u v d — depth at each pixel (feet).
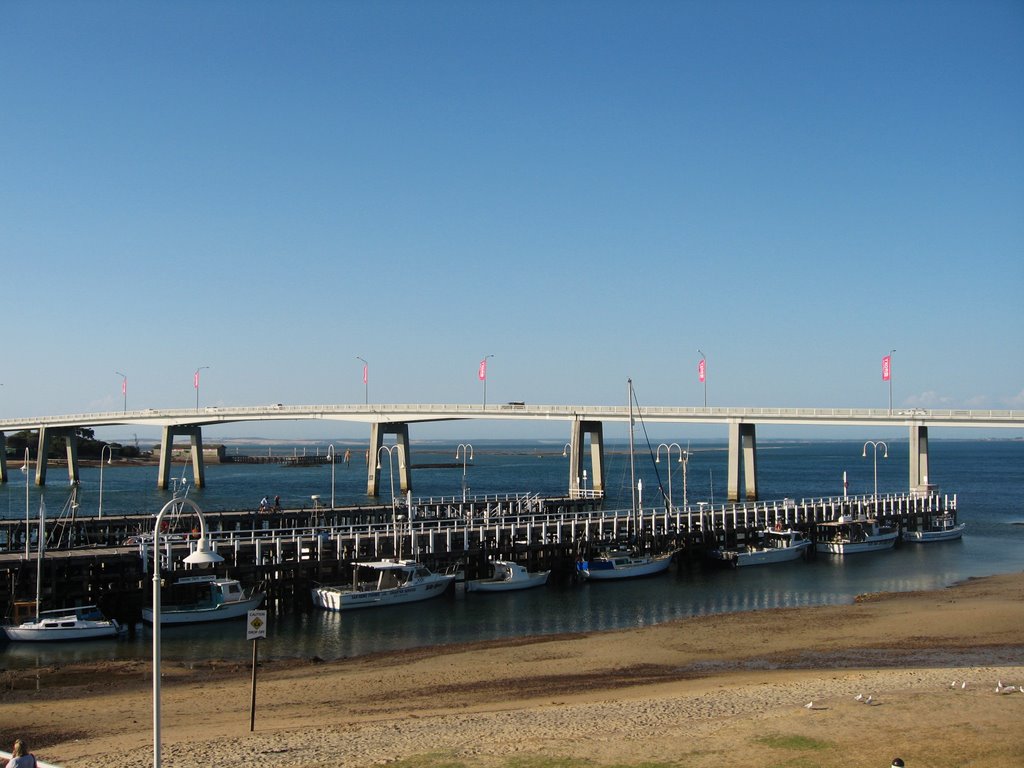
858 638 183.21
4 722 129.29
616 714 118.83
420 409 572.92
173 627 203.92
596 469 542.57
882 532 342.64
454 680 154.81
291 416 622.95
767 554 300.61
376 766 95.76
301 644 189.57
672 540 301.43
